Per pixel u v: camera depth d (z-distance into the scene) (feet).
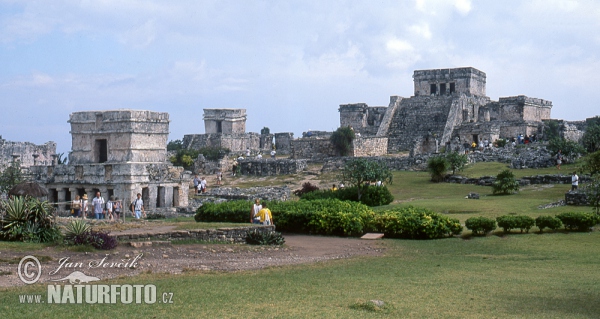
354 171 142.10
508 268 68.23
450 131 279.28
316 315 45.98
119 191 143.74
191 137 321.93
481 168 197.77
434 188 169.48
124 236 76.43
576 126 297.33
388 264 71.10
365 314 46.68
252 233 85.20
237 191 178.19
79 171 149.69
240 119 331.36
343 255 78.95
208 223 92.58
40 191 97.66
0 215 75.82
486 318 46.42
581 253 77.36
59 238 74.69
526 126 273.13
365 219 98.37
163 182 150.92
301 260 74.13
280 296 52.08
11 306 47.26
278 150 317.01
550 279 61.57
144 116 154.81
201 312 46.37
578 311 48.70
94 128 157.48
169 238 79.20
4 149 214.07
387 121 304.50
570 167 187.62
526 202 128.57
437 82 328.90
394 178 193.57
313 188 167.84
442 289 56.39
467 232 95.76
